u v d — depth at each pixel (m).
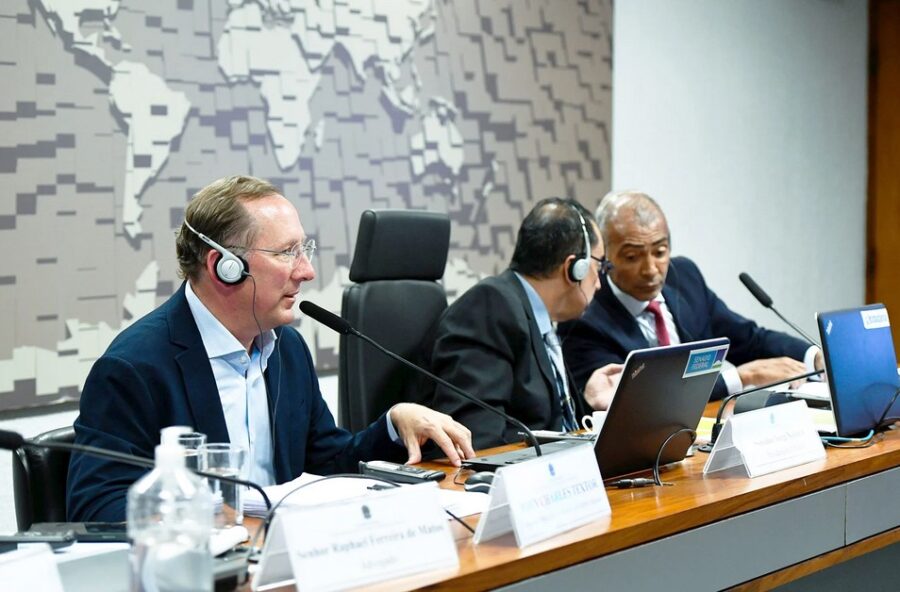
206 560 0.97
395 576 1.09
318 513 1.07
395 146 3.32
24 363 2.56
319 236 3.13
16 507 1.61
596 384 2.37
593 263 2.39
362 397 2.33
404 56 3.34
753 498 1.50
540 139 3.73
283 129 3.05
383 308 2.38
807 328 4.93
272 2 3.02
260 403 1.78
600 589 1.26
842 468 1.66
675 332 2.98
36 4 2.57
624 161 4.05
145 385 1.60
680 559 1.37
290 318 1.72
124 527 1.28
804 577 1.74
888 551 1.94
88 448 1.17
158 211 2.80
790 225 4.82
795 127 4.82
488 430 2.13
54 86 2.60
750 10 4.57
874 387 1.92
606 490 1.53
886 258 5.21
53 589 1.00
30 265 2.57
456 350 2.25
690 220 4.34
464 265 3.50
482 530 1.22
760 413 1.67
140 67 2.76
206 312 1.70
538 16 3.72
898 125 5.16
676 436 1.67
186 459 1.27
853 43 5.13
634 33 4.07
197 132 2.87
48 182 2.60
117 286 2.72
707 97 4.38
